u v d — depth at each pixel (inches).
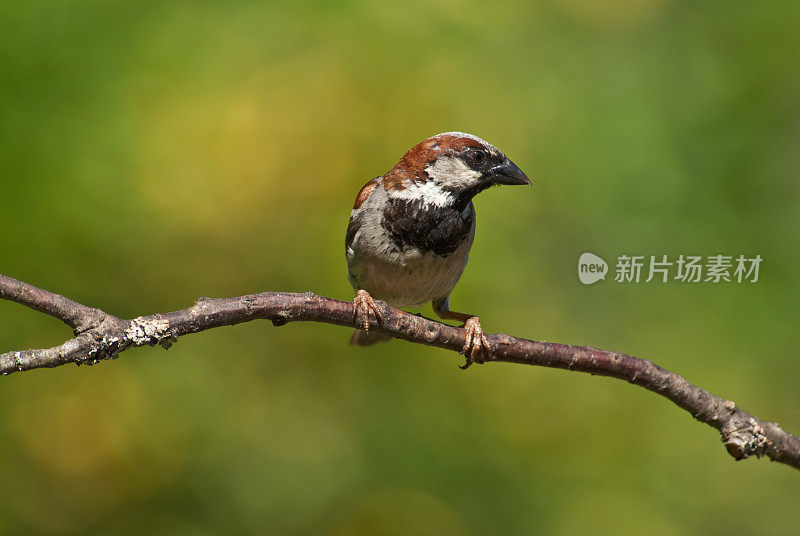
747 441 232.7
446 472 425.7
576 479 430.6
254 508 422.9
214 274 438.3
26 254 394.0
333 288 429.7
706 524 421.7
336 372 448.5
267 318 210.4
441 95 470.9
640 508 422.3
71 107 407.2
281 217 447.8
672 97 509.7
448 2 499.5
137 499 420.2
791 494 439.5
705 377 446.3
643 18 541.6
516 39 506.9
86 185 404.5
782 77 503.2
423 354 440.8
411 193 293.1
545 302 453.1
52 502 411.2
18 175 390.3
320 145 454.0
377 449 432.5
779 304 457.4
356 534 420.5
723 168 486.3
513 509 419.5
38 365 172.1
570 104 494.6
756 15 523.8
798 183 480.1
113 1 440.1
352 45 465.4
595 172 475.5
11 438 407.8
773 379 447.5
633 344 452.1
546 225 466.0
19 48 406.6
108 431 422.3
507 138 475.5
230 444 432.5
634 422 446.6
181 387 437.7
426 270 299.9
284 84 454.6
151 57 433.4
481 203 445.7
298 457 435.5
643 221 470.6
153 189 425.4
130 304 428.1
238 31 457.7
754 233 470.6
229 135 441.1
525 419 443.2
